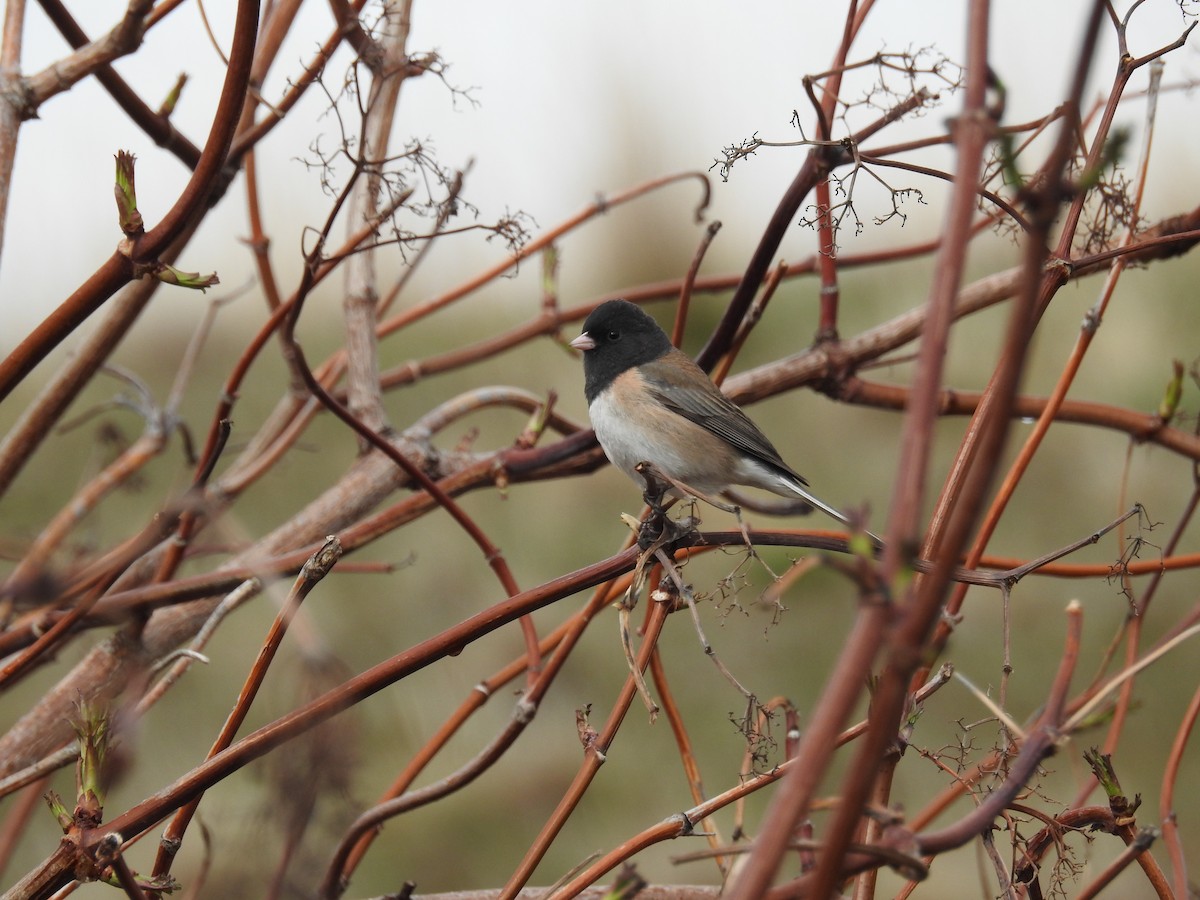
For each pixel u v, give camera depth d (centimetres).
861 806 216
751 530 417
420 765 480
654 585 479
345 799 377
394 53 542
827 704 214
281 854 374
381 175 459
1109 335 1268
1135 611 447
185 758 812
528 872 383
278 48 536
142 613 489
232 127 367
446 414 628
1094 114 579
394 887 843
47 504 1056
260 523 1112
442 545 1125
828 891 218
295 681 404
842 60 532
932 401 214
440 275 1479
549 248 695
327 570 350
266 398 1331
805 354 616
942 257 222
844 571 211
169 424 594
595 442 605
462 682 959
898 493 212
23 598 425
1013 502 1116
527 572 1106
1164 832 439
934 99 450
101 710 363
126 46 421
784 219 538
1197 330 1241
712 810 377
